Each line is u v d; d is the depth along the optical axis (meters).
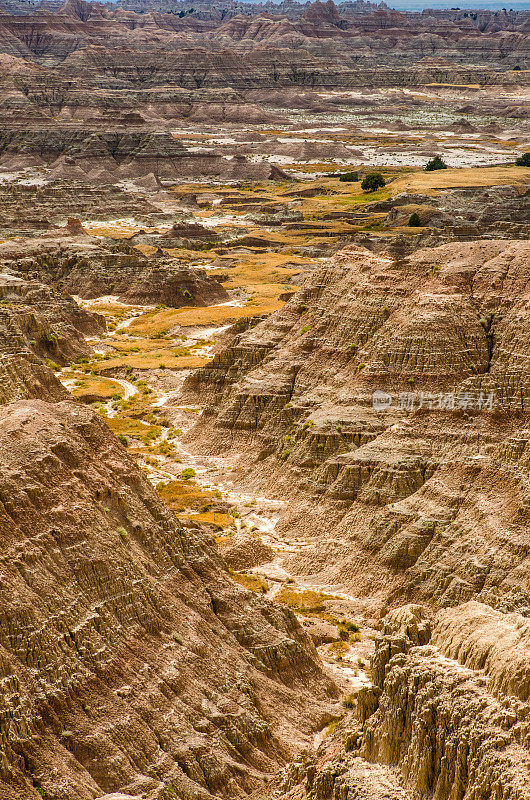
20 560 63.31
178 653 67.62
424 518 98.44
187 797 59.66
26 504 65.75
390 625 64.06
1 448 68.31
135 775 59.41
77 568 65.81
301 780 60.56
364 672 79.94
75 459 72.19
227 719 65.69
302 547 105.06
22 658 60.16
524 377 106.88
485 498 98.12
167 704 64.19
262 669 72.44
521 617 60.97
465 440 105.06
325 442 115.31
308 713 70.94
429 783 54.88
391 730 57.28
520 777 50.97
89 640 63.47
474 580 91.00
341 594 96.69
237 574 97.62
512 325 112.62
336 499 108.19
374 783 55.72
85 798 56.81
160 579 71.75
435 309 116.75
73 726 59.78
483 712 54.31
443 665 57.75
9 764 55.72
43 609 62.53
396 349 116.69
